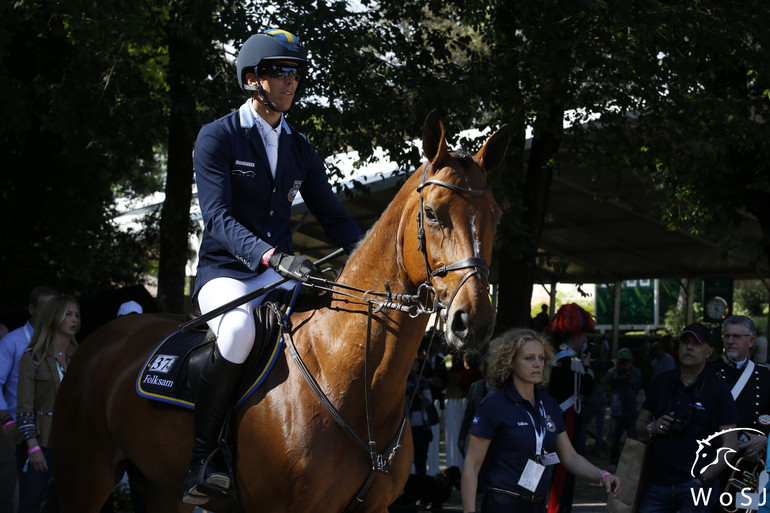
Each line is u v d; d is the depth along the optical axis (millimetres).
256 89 3148
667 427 4406
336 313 2947
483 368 6516
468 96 9578
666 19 9531
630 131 11492
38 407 4836
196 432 2980
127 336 3867
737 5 10422
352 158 12461
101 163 13914
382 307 2797
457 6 10508
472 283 2402
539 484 3838
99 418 3699
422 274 2645
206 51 9602
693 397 4457
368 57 9555
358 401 2846
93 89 11258
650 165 11484
